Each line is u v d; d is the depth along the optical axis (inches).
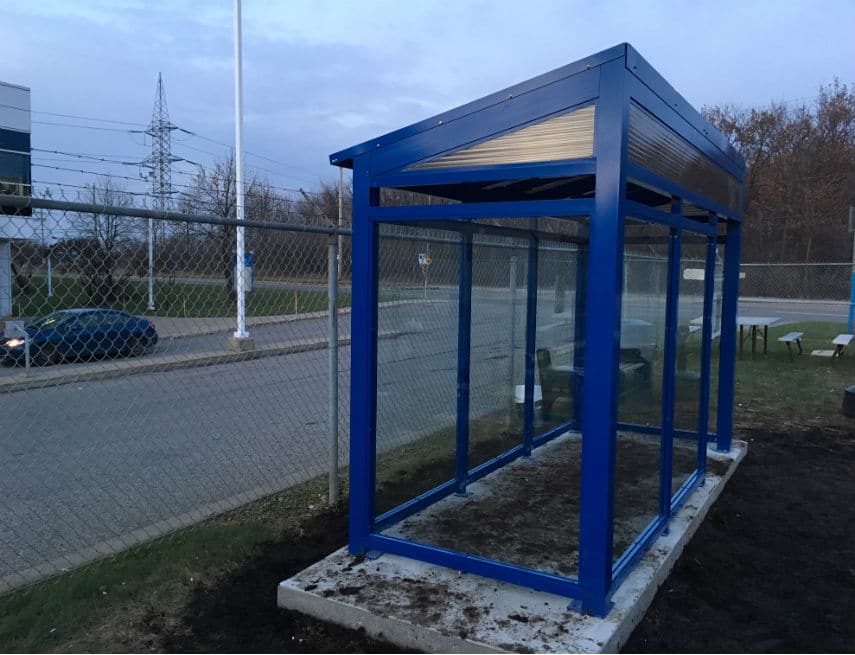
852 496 188.5
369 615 112.1
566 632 105.9
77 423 281.7
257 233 242.1
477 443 187.9
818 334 608.1
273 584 130.6
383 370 149.4
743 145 1444.4
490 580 124.3
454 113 123.6
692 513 159.6
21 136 765.9
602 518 110.3
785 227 1390.3
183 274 223.9
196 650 107.9
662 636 114.4
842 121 1363.2
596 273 108.8
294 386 369.4
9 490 191.9
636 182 117.6
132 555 141.8
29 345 185.5
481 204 120.4
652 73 122.0
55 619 115.4
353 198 135.2
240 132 577.3
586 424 110.7
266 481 195.9
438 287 165.8
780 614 123.0
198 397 340.8
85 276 177.3
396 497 155.9
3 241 150.3
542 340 216.7
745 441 242.5
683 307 163.6
